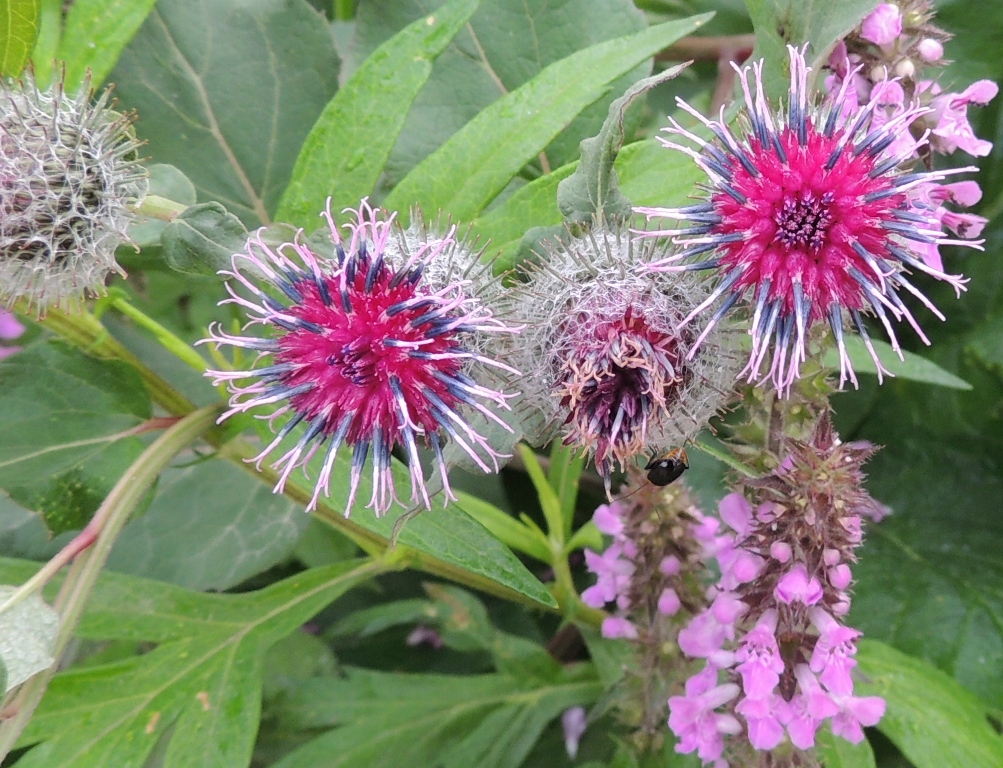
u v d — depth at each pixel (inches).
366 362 2.8
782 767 3.4
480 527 3.3
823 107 3.0
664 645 3.9
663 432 2.9
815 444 3.0
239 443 3.8
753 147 2.8
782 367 2.7
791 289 2.7
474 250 3.6
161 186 3.6
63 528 3.6
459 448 3.0
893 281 2.8
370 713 4.7
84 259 3.3
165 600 4.0
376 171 3.6
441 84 4.6
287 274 3.0
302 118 4.7
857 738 3.3
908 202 2.8
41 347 3.6
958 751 4.1
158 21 4.6
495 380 3.1
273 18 4.7
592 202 3.2
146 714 3.8
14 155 3.1
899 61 3.3
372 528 3.3
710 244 2.7
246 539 4.6
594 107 4.5
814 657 3.2
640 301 2.9
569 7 4.6
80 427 3.6
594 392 2.9
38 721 3.7
